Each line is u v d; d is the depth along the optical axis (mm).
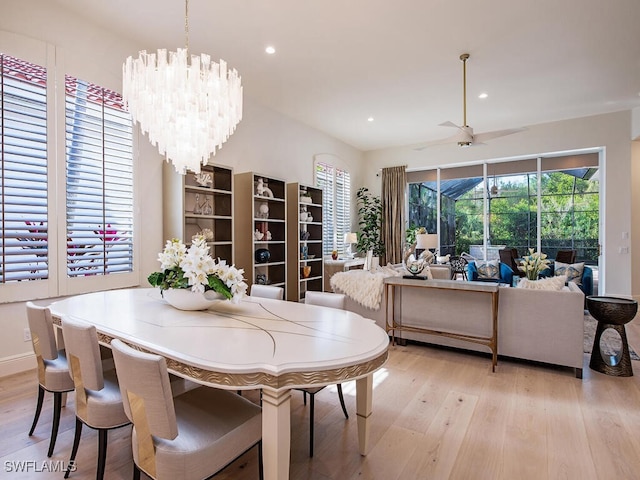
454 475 1779
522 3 3094
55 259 3100
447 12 3221
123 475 1755
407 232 7812
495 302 3168
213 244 4391
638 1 3051
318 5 3111
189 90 2412
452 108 5695
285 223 5426
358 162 8344
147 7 3143
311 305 2361
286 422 1345
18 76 2875
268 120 5625
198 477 1271
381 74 4477
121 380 1323
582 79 4637
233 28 3467
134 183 3703
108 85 3498
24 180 2902
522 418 2344
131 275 3666
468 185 7480
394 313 3908
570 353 3033
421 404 2545
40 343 1961
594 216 6398
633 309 3010
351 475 1777
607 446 2027
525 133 6641
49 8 3066
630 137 5848
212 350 1467
